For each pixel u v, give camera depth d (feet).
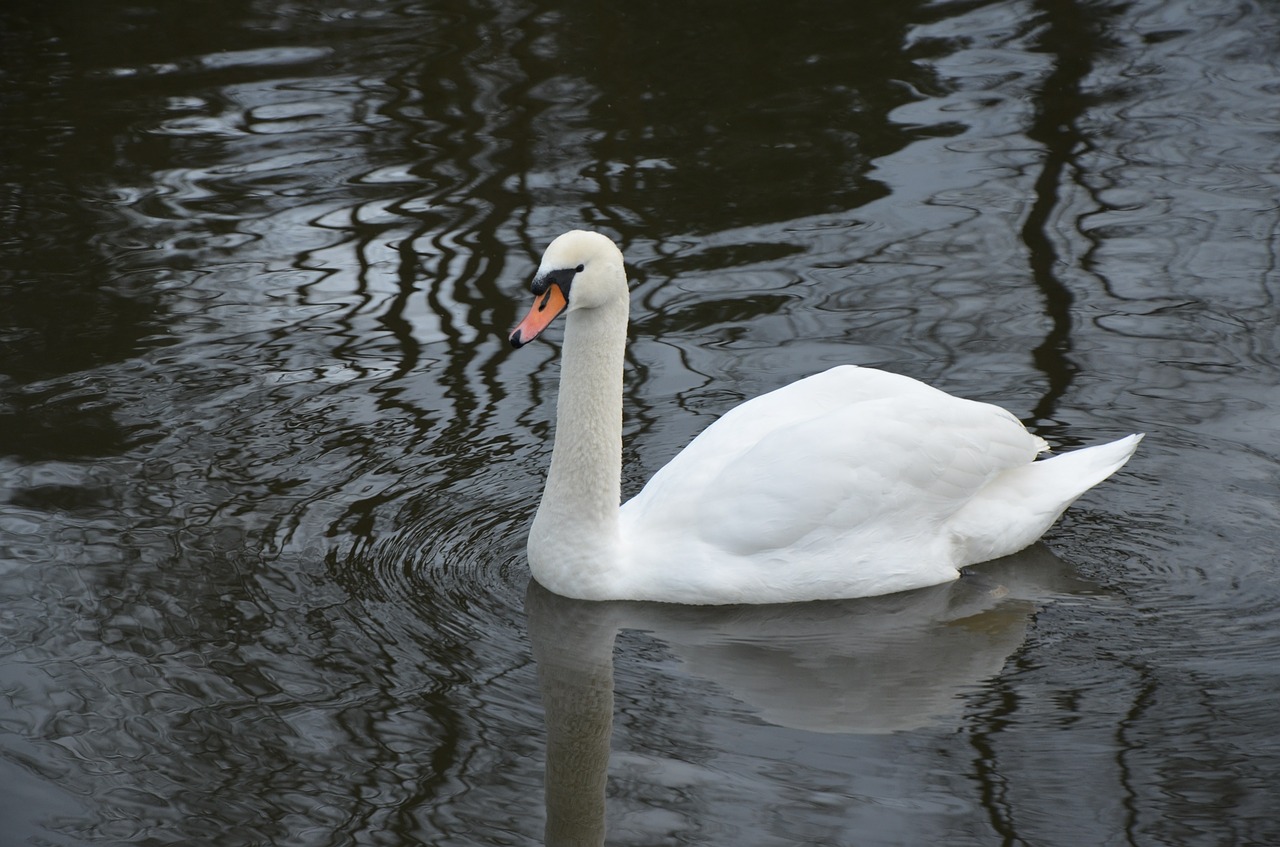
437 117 59.52
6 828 26.04
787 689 30.37
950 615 33.24
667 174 54.54
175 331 45.44
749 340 44.73
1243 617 32.22
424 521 36.60
